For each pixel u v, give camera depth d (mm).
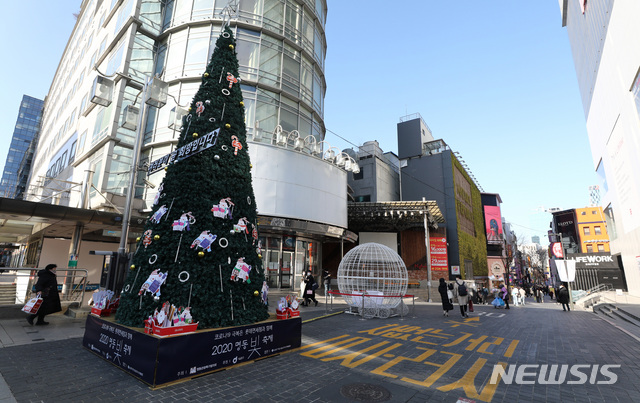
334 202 18000
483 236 41000
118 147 15773
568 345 7273
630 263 20688
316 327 9031
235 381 4457
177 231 5527
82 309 9641
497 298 17672
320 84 22203
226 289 5629
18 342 6215
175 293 5098
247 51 17188
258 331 5602
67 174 21859
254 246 6551
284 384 4383
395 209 22203
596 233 45375
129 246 18391
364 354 6098
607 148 21906
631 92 15000
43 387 4023
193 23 16938
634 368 5426
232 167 6492
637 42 13297
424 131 35500
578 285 33344
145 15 17562
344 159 19062
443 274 26156
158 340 4195
